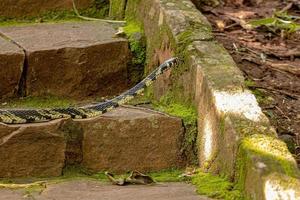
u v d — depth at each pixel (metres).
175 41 8.97
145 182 7.64
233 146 6.98
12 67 9.40
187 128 8.31
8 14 11.07
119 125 8.16
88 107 8.47
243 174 6.70
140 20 10.45
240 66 9.49
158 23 9.70
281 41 10.46
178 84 8.87
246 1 12.05
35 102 9.52
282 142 6.79
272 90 9.02
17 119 8.07
